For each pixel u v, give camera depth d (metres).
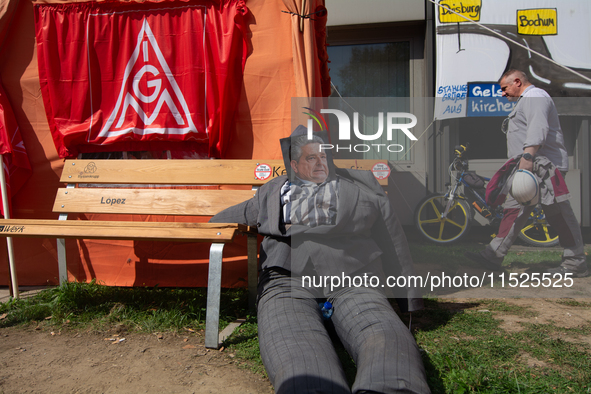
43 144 3.26
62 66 3.18
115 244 3.25
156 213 2.95
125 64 3.14
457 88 5.45
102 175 3.08
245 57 3.09
